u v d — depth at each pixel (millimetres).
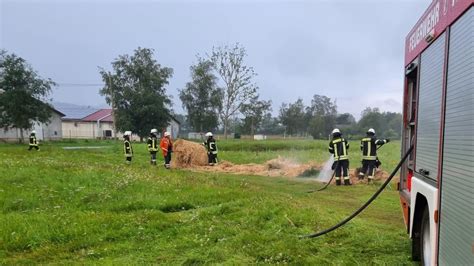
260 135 79375
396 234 6824
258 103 65188
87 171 13422
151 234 6871
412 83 6488
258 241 6285
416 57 5691
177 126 87312
